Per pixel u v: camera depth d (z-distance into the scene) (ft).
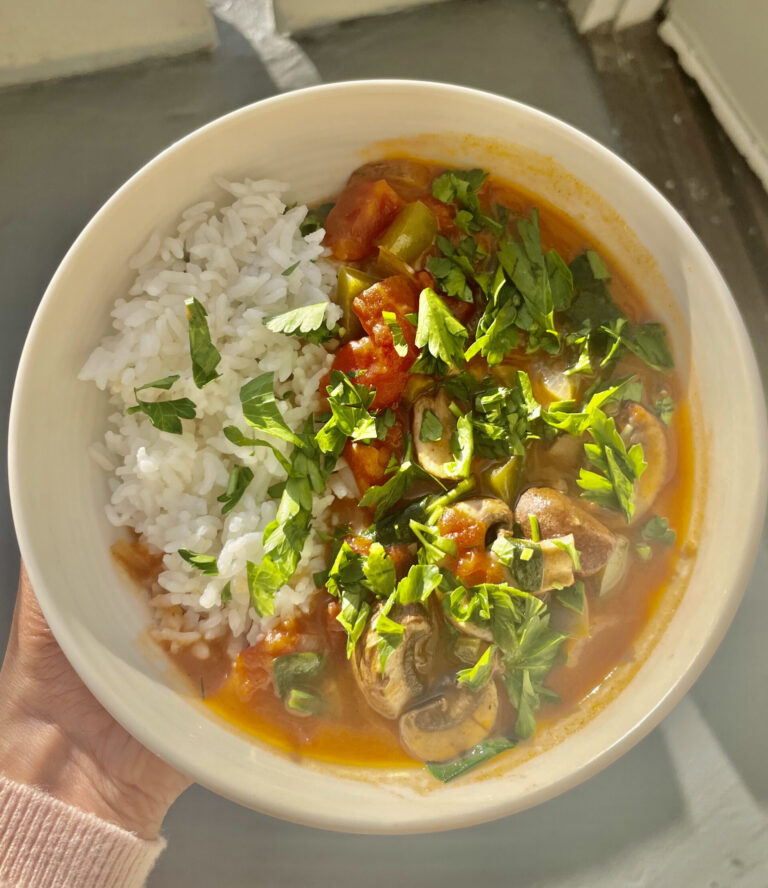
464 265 0.80
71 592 0.71
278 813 0.69
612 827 0.89
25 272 0.91
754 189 0.96
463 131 0.77
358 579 0.75
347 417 0.75
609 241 0.80
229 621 0.78
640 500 0.79
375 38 0.95
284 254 0.78
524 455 0.78
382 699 0.74
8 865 0.76
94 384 0.78
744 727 0.90
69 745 0.83
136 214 0.74
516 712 0.77
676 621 0.78
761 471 0.72
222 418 0.81
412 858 0.89
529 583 0.74
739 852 0.88
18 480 0.69
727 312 0.74
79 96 0.93
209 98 0.93
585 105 0.96
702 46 0.93
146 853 0.79
